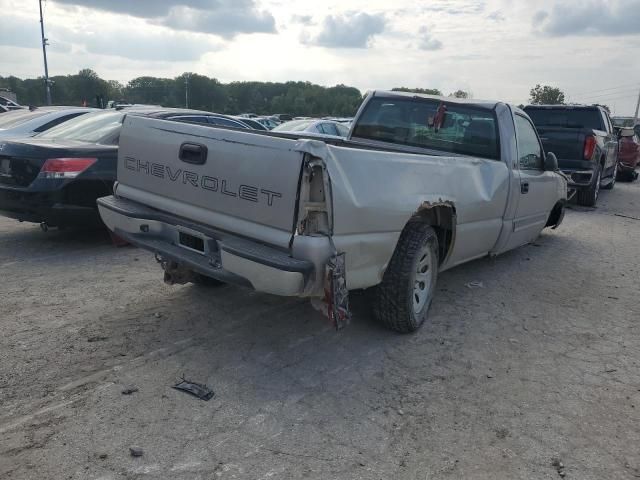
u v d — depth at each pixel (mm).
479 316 5066
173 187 3996
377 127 6320
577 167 11297
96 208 6305
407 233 4215
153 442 2936
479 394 3645
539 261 7207
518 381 3852
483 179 5113
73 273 5668
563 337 4688
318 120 13305
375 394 3572
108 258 6266
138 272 5773
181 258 3842
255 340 4254
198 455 2855
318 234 3328
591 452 3074
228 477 2707
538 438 3182
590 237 8930
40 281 5375
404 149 5852
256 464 2814
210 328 4422
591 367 4129
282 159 3295
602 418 3426
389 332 4523
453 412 3410
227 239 3576
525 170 6207
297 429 3135
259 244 3475
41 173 5961
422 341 4422
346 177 3387
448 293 5672
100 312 4641
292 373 3777
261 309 4859
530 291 5898
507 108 5805
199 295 5125
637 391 3783
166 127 4027
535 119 13172
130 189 4453
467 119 5801
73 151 6109
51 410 3178
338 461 2879
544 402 3582
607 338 4707
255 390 3527
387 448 3016
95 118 7496
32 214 6098
